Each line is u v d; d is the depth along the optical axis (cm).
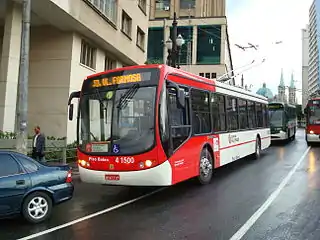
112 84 861
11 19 1385
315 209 723
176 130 861
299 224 622
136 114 811
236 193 891
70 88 1730
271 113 2614
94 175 827
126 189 981
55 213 733
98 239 561
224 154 1170
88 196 900
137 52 2597
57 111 1731
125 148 798
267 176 1140
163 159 791
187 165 903
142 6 2792
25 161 679
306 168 1309
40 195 674
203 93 1042
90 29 1759
